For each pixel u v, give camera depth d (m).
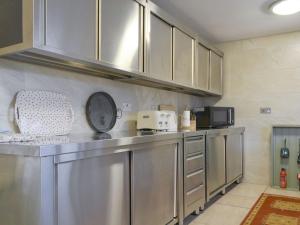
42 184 1.28
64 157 1.39
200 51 3.62
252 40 4.27
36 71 1.99
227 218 2.73
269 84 4.14
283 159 4.00
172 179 2.43
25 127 1.87
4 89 1.79
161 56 2.72
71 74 2.27
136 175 1.95
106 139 1.69
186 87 3.31
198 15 3.27
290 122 3.98
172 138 2.41
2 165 1.42
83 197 1.52
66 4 1.73
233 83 4.43
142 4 2.40
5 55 1.70
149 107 3.26
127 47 2.25
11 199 1.38
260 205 3.11
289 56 3.99
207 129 3.35
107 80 2.64
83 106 2.38
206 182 3.05
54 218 1.34
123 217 1.83
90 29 1.92
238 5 2.98
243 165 4.31
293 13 3.19
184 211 2.57
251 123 4.27
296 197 3.42
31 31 1.51
